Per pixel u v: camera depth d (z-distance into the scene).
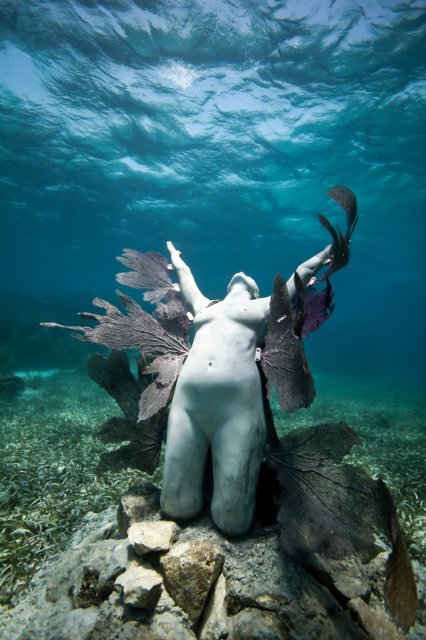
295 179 21.84
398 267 45.91
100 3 10.76
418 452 7.93
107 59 12.92
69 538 3.73
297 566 2.43
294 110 15.43
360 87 13.82
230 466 2.46
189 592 2.21
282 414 12.62
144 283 3.58
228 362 2.57
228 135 17.55
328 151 18.52
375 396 21.39
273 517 2.77
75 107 15.70
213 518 2.60
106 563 2.49
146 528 2.55
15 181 23.33
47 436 7.82
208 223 30.34
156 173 21.66
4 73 13.70
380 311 104.50
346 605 2.31
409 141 17.22
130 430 3.24
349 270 47.50
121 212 28.25
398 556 2.17
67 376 18.95
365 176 21.11
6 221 32.06
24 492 4.79
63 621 2.18
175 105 15.36
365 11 10.63
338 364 60.53
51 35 11.92
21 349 21.64
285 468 2.72
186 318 3.33
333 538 2.39
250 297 3.18
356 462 6.54
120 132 17.56
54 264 52.25
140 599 2.11
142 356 3.39
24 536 3.77
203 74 13.51
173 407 2.71
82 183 23.27
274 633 2.00
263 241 35.56
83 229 33.09
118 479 5.24
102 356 3.34
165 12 10.98
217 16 11.06
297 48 12.09
